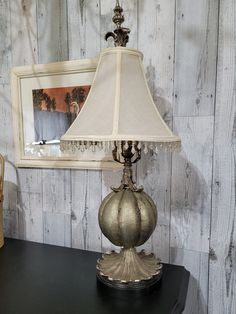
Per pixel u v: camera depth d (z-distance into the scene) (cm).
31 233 138
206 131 105
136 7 111
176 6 106
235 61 100
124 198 83
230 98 101
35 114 131
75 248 126
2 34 136
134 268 88
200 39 104
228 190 104
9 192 140
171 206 111
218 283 107
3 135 140
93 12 118
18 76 132
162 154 111
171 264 107
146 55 111
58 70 124
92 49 120
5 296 82
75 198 127
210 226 107
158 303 78
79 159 123
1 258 111
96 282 90
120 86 78
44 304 78
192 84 106
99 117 77
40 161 131
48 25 126
